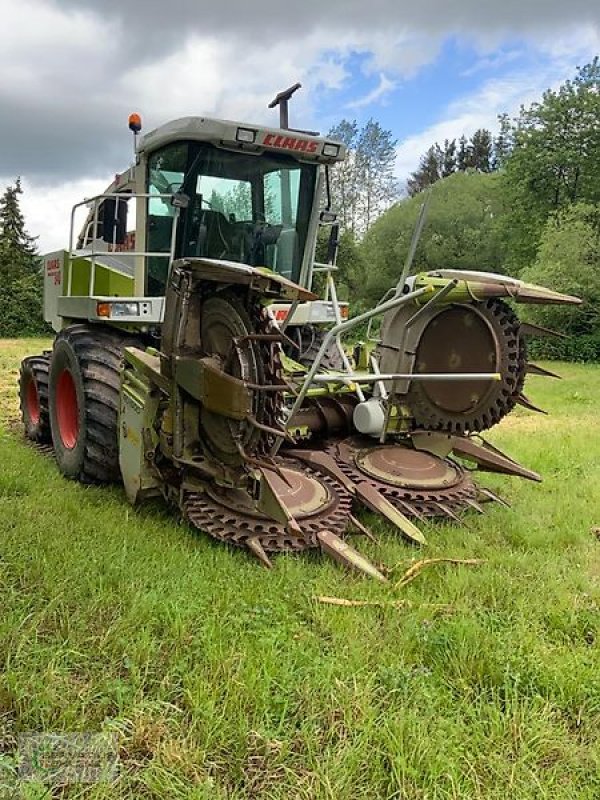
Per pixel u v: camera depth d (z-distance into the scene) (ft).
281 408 12.82
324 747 7.84
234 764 7.52
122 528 13.96
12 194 134.51
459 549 13.80
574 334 87.97
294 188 19.47
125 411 15.42
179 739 7.84
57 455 19.10
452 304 15.89
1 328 117.70
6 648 9.24
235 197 18.56
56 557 12.17
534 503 17.22
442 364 16.33
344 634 10.14
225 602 10.83
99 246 21.47
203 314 13.32
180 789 7.13
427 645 9.78
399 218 128.06
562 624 10.75
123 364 15.83
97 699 8.51
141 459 14.56
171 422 13.65
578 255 85.05
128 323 18.01
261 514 13.23
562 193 108.58
